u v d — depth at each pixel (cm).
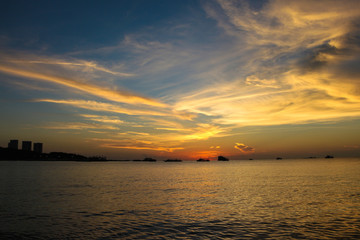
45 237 2155
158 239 2077
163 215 2944
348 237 2067
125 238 2111
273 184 6253
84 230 2342
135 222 2623
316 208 3222
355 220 2595
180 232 2259
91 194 4694
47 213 3059
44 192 4962
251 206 3441
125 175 10706
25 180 7844
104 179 8438
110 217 2855
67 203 3738
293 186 5709
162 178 8906
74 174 11150
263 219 2698
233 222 2592
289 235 2133
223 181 7425
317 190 4912
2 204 3656
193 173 12150
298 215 2853
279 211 3084
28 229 2383
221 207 3403
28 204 3656
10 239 2109
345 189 5003
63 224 2548
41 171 13400
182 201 3922
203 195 4553
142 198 4231
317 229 2295
